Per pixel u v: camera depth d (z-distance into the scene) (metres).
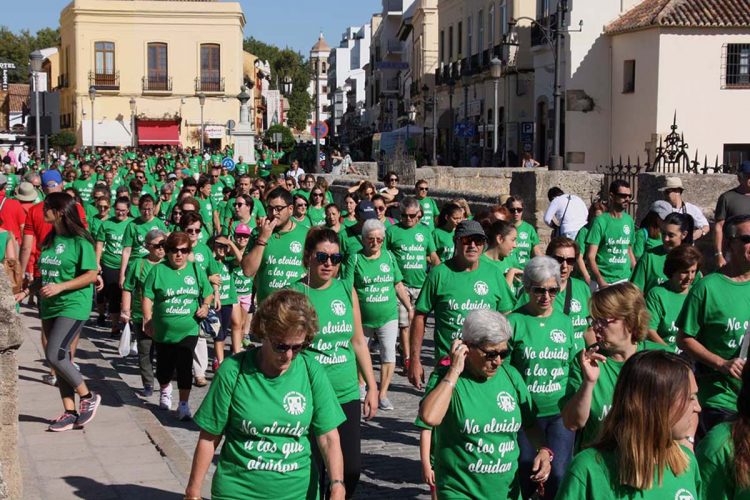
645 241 11.87
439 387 5.99
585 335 7.40
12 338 7.32
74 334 9.87
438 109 58.78
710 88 33.69
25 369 12.66
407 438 10.09
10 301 7.32
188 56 70.56
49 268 9.81
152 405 11.46
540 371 7.14
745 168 11.27
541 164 40.84
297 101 135.12
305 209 14.92
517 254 13.38
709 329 7.20
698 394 7.25
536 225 20.14
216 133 70.62
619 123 35.69
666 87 33.53
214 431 5.33
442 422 6.14
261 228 9.62
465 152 51.66
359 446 7.44
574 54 35.97
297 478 5.38
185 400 10.78
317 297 7.54
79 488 8.13
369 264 10.87
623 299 5.89
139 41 70.06
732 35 33.50
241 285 13.52
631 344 5.96
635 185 19.42
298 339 5.16
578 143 36.16
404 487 8.51
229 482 5.34
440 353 8.82
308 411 5.36
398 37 79.44
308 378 5.43
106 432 9.85
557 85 28.75
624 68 35.25
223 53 70.88
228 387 5.30
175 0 70.19
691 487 4.19
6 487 6.91
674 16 33.41
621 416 4.13
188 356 10.80
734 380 7.08
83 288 9.86
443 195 22.41
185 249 10.70
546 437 7.09
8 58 118.75
